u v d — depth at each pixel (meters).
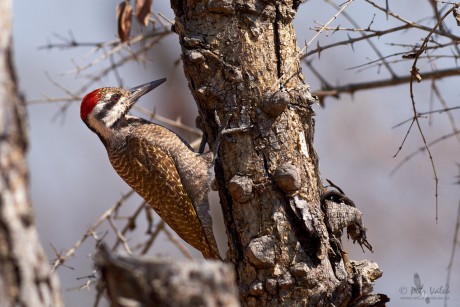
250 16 9.03
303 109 9.06
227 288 5.46
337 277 8.73
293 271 8.60
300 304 8.55
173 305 5.36
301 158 8.95
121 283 5.50
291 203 8.75
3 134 5.22
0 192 5.16
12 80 5.37
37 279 5.28
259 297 8.68
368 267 8.98
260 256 8.64
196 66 9.22
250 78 9.00
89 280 10.91
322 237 8.73
